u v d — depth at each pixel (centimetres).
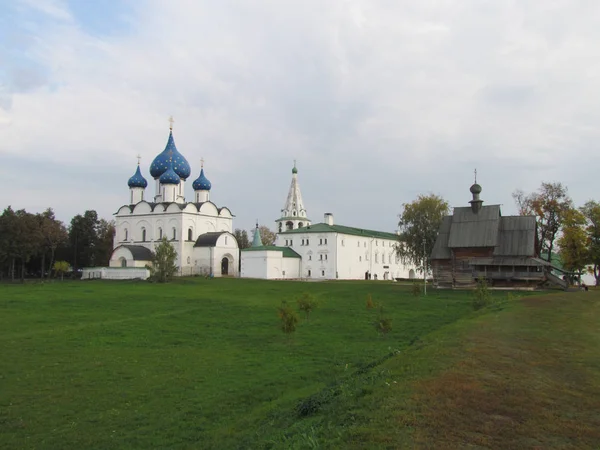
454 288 6569
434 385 1414
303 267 11212
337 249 10862
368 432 1097
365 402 1318
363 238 11931
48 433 1575
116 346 2858
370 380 1584
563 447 1041
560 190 7619
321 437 1125
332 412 1321
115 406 1823
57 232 10388
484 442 1048
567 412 1252
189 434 1546
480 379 1492
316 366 2408
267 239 15838
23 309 4331
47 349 2742
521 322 2703
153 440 1505
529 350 1942
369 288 6938
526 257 6331
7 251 9188
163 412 1759
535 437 1088
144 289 6569
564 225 6962
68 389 2020
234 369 2355
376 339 3131
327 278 10875
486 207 6825
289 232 11469
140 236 11038
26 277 11444
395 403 1274
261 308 4609
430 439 1055
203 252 10550
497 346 1981
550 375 1589
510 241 6525
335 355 2661
